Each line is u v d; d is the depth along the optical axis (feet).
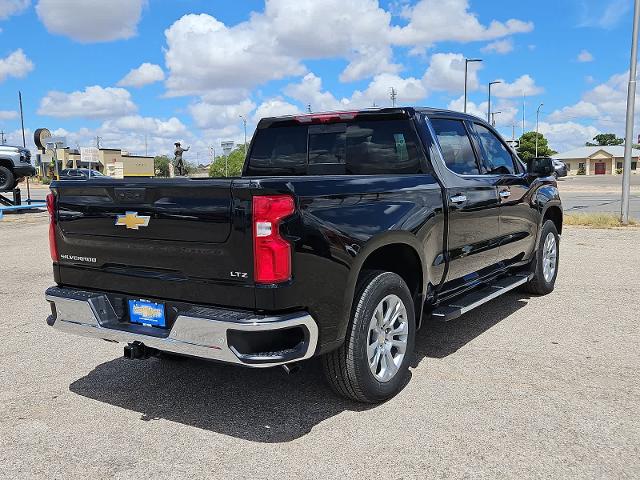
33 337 18.78
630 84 46.11
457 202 15.57
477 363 15.44
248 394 13.85
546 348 16.56
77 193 13.02
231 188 10.64
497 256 18.69
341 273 11.63
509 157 20.22
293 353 10.85
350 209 12.05
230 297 10.90
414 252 14.01
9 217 65.87
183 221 11.27
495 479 9.89
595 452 10.71
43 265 32.89
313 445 11.26
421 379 14.40
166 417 12.70
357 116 16.28
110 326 12.53
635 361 15.38
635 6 46.37
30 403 13.55
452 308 15.61
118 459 10.91
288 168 17.87
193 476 10.27
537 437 11.30
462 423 11.96
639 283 24.79
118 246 12.41
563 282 25.32
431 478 9.97
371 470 10.29
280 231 10.61
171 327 11.84
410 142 15.55
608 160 349.41
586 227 45.78
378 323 12.97
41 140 75.41
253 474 10.27
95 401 13.61
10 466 10.71
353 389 12.56
